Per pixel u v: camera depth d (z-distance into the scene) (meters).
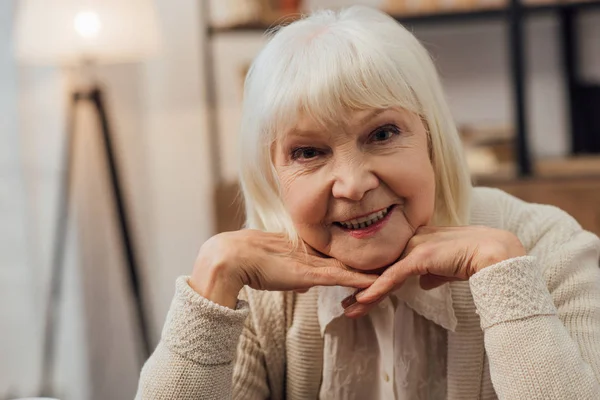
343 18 0.81
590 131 2.33
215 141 2.49
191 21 2.55
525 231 0.94
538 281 0.78
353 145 0.76
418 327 0.91
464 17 2.19
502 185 2.05
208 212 2.62
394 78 0.76
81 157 2.22
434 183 0.81
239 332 0.82
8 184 2.03
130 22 1.95
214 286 0.82
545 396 0.73
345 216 0.77
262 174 0.84
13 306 2.07
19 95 2.05
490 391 0.90
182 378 0.79
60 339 2.18
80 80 2.12
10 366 2.07
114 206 2.20
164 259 2.65
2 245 2.03
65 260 2.17
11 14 2.04
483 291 0.77
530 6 2.14
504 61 2.38
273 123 0.78
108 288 2.34
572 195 2.02
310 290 0.94
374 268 0.81
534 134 2.41
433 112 0.81
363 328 0.92
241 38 2.54
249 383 0.93
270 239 0.85
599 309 0.85
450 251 0.80
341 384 0.93
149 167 2.61
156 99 2.58
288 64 0.77
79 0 1.89
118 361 2.39
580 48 2.34
